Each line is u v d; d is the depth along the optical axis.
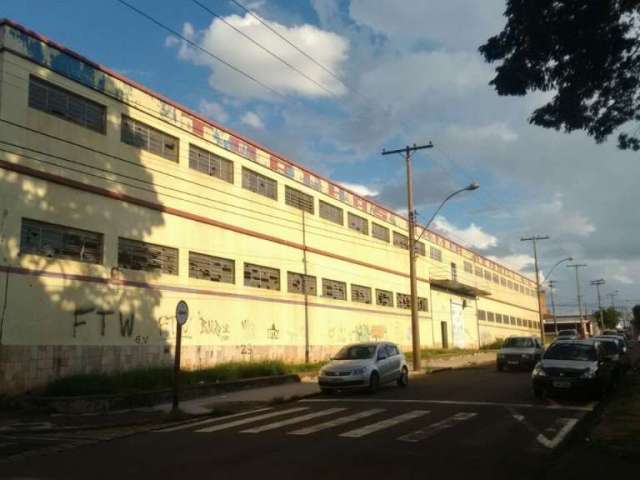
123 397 17.70
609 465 9.12
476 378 26.02
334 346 36.31
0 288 17.61
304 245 34.03
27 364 18.12
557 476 8.52
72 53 20.58
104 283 20.91
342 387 20.20
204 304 25.61
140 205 22.78
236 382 21.86
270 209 31.02
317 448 10.87
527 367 30.66
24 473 9.48
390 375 21.92
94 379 18.62
